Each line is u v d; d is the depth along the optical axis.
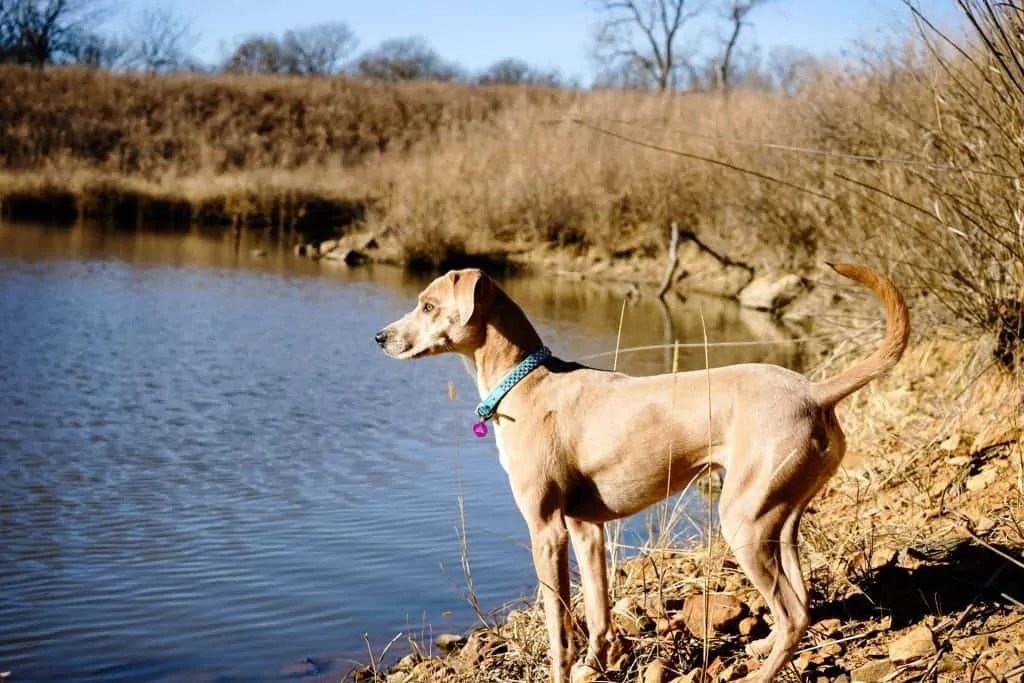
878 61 11.77
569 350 15.37
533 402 4.91
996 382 7.38
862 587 5.34
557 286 24.00
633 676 4.95
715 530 6.65
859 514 6.54
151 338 14.80
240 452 9.58
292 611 6.21
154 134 45.00
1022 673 4.14
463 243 27.19
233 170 41.25
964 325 8.15
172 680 5.34
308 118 49.59
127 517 7.78
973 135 7.39
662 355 15.16
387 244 27.80
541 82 69.06
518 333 5.13
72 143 42.25
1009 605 4.80
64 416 10.52
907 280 9.23
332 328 16.44
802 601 4.37
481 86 57.88
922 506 6.29
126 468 8.97
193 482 8.66
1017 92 6.03
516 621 5.66
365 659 5.61
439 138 38.66
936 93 7.45
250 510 7.99
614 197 27.06
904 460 7.05
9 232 27.88
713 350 15.68
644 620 5.39
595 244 27.47
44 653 5.61
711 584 5.81
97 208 33.69
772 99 24.78
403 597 6.41
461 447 9.94
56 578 6.62
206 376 12.66
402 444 10.01
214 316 17.00
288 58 89.06
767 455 4.39
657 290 23.44
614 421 4.75
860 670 4.48
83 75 48.31
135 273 21.59
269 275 22.94
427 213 27.38
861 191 10.46
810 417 4.43
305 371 13.23
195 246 27.97
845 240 11.15
